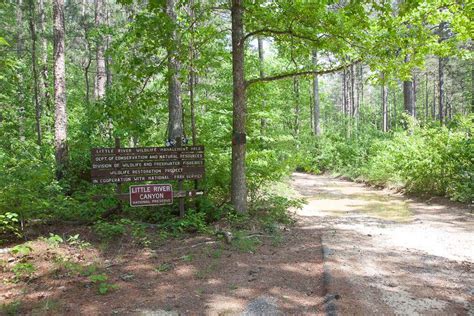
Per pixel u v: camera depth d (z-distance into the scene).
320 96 40.62
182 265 6.10
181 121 12.63
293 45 10.27
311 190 17.73
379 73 10.85
